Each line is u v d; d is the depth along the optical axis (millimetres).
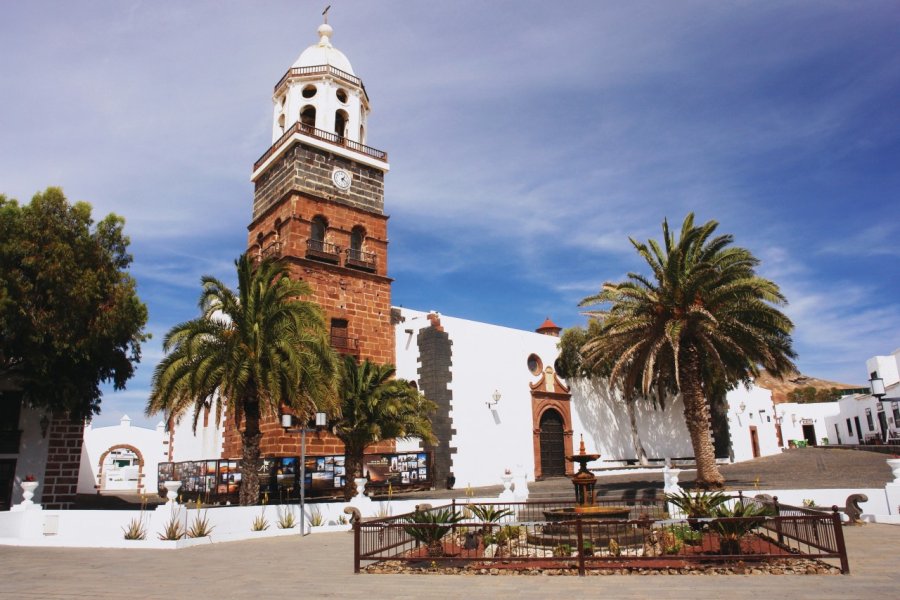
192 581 10867
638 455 40094
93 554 14859
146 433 45906
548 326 44812
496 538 13875
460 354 32500
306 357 19672
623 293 25203
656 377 27516
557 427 36750
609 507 15570
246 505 19391
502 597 8961
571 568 11133
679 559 11219
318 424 19297
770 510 13680
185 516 16906
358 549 11742
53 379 23812
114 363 26203
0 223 22156
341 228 32406
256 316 19812
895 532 14812
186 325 19438
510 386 34594
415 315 35188
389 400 23203
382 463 28234
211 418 34312
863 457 37781
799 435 66000
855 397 56156
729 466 38406
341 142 33750
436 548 12898
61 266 22438
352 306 31688
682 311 24484
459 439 31219
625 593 9039
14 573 11953
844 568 10117
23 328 22000
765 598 8422
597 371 36250
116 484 45344
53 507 26094
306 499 25234
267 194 33844
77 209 23844
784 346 25250
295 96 34312
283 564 12844
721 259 24734
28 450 25984
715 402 42844
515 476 25766
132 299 25781
